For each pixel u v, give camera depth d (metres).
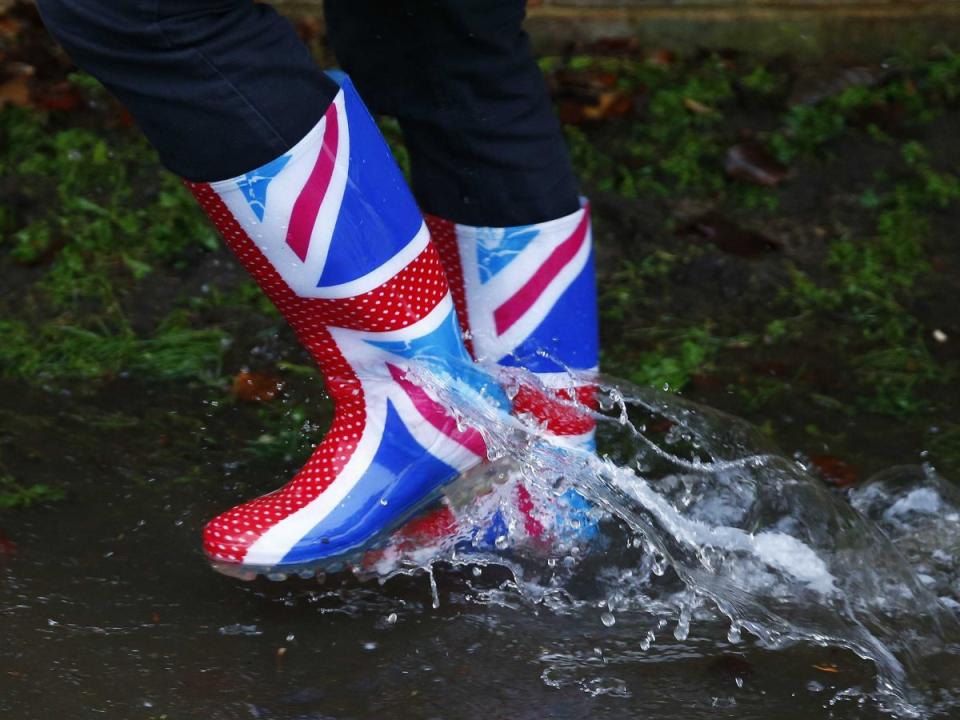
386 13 2.84
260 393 3.96
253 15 2.50
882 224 5.08
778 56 6.57
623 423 3.23
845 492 3.43
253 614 2.91
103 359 4.14
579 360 3.13
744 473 3.18
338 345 2.81
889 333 4.41
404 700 2.62
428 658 2.76
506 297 3.02
